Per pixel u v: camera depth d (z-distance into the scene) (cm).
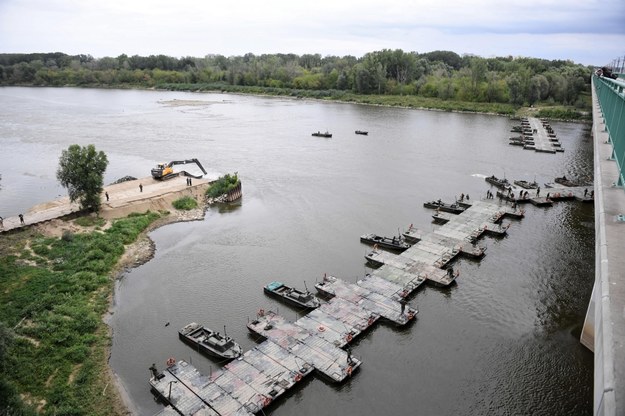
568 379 5141
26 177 12162
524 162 14012
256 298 6656
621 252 3064
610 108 6462
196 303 6550
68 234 7881
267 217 9669
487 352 5556
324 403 4809
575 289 6831
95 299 6475
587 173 12838
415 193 11150
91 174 8638
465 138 17562
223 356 5312
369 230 8981
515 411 4738
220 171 12731
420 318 6181
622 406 1812
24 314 5772
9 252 7281
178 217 9600
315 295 6744
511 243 8331
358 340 5734
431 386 5047
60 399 4631
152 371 4950
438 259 7575
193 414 4484
